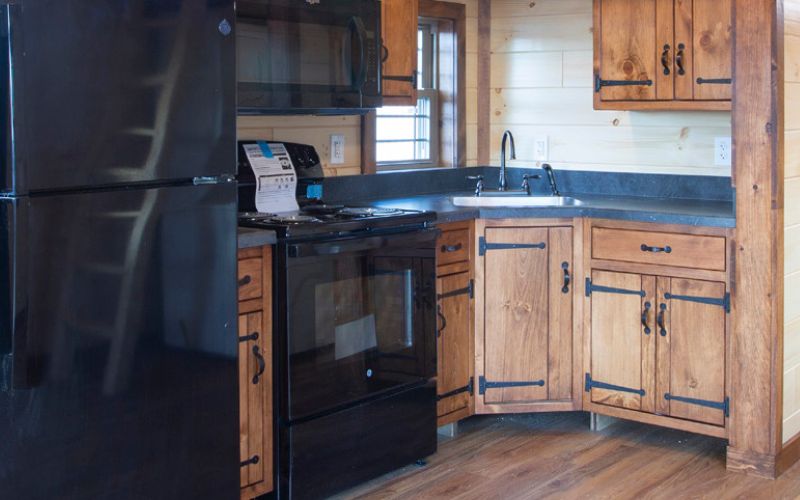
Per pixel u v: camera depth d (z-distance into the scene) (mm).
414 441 3432
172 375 2219
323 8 3344
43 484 1967
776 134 3213
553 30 4418
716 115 3992
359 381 3205
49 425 1961
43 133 1880
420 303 3393
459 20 4465
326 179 3883
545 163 4406
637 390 3639
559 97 4434
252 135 3574
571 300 3764
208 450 2336
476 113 4621
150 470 2188
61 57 1900
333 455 3141
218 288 2324
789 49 3289
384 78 3711
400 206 3801
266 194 3434
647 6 3785
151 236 2133
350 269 3129
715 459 3521
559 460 3510
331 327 3092
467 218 3637
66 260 1950
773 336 3283
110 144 2014
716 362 3434
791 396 3459
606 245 3656
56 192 1927
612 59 3908
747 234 3301
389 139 4316
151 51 2088
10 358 1889
